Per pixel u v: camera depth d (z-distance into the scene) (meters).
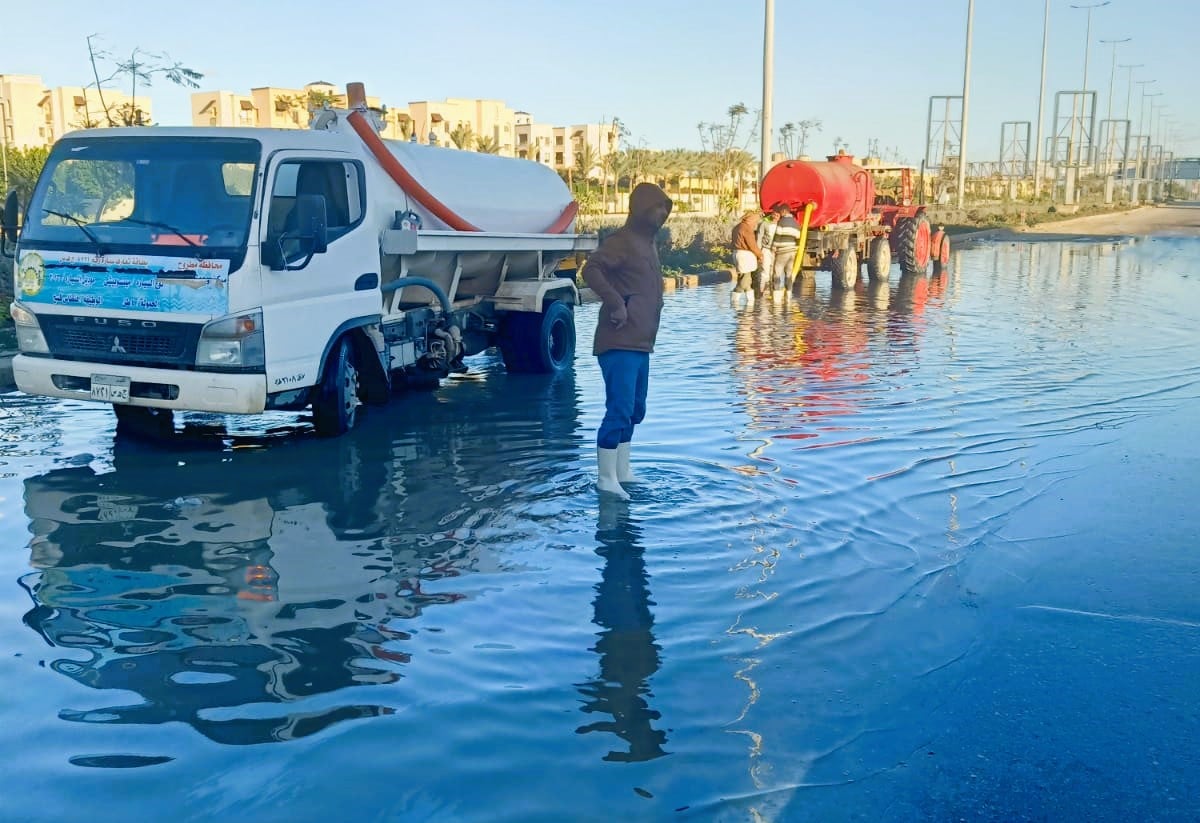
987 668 4.46
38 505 6.71
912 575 5.55
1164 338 14.32
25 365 7.98
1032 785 3.56
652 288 7.02
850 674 4.40
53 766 3.63
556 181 13.06
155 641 4.68
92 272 7.76
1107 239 42.69
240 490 7.08
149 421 8.84
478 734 3.86
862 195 23.11
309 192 8.41
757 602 5.18
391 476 7.46
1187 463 7.72
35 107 81.62
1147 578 5.48
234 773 3.59
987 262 30.02
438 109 97.19
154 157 7.96
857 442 8.43
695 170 73.44
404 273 9.87
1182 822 3.34
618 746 3.79
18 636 4.73
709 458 7.92
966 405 9.87
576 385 11.53
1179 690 4.24
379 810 3.37
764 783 3.56
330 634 4.76
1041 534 6.20
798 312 17.80
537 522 6.40
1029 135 90.56
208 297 7.52
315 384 8.35
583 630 4.82
